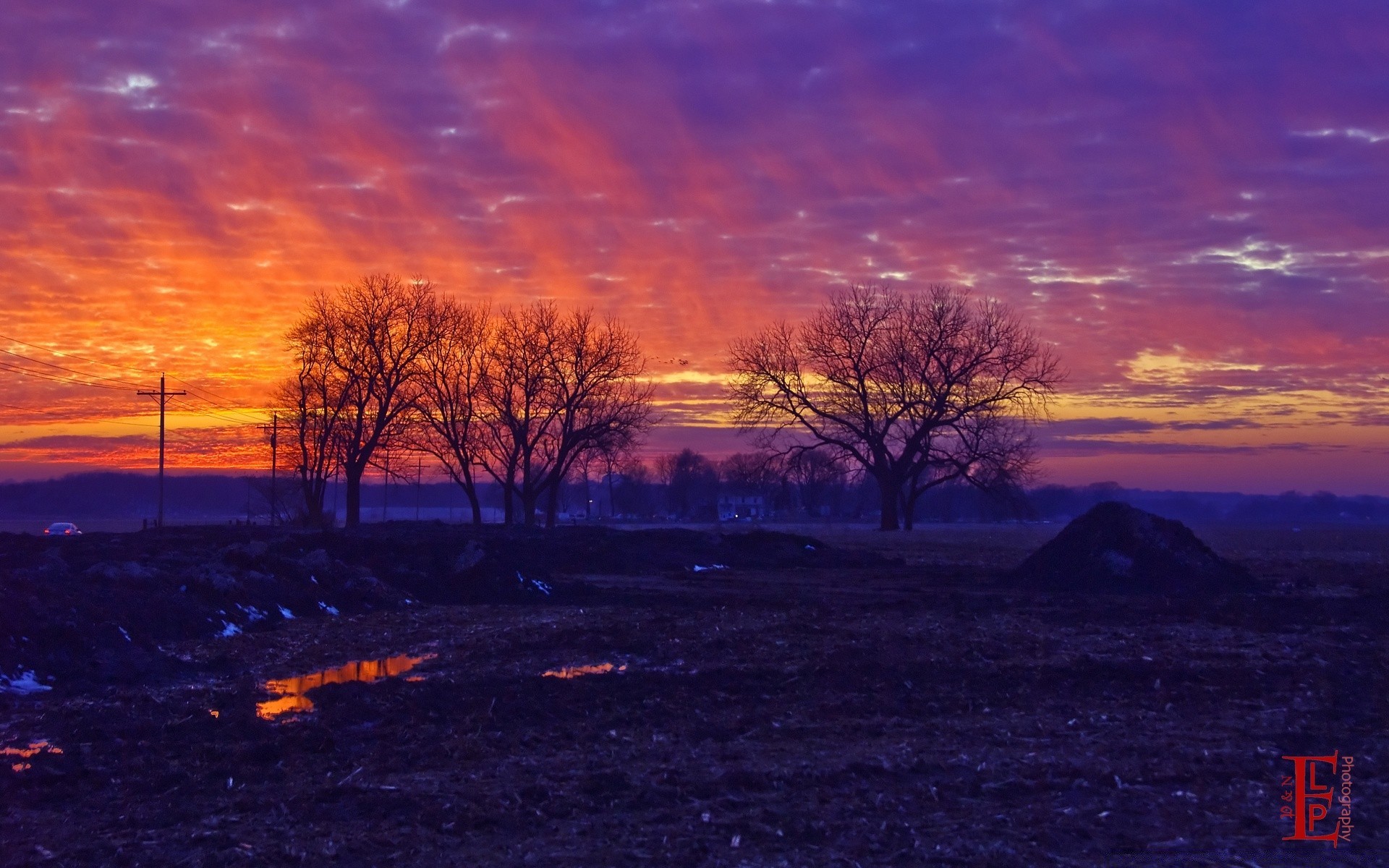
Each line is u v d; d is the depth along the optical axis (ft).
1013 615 70.95
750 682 46.65
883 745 35.91
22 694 44.04
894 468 220.02
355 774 31.83
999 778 31.48
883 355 214.48
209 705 42.55
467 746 34.83
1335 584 93.50
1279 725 38.65
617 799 29.19
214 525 208.85
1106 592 88.38
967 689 45.50
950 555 145.79
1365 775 31.99
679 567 120.06
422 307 202.59
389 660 55.16
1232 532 295.48
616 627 65.00
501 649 57.41
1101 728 38.60
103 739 36.09
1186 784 30.96
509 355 205.46
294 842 25.77
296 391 206.08
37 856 24.71
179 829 26.91
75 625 50.01
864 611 73.77
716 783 30.60
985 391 209.26
